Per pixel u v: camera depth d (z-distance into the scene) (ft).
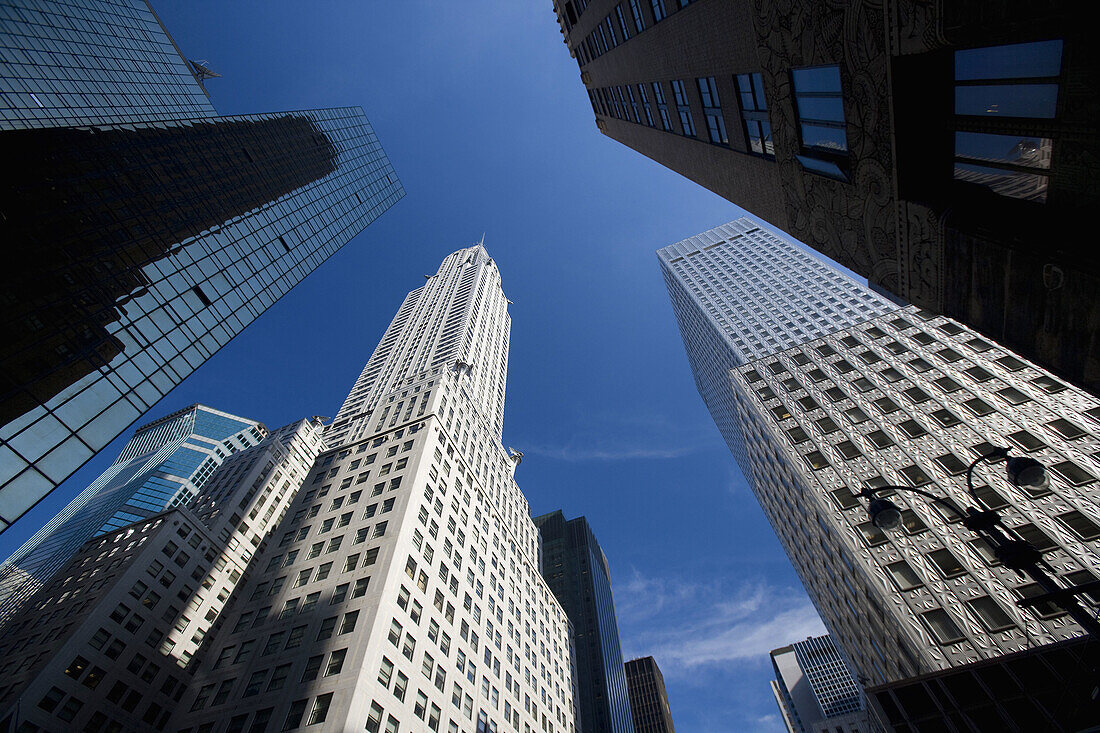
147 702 176.14
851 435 146.61
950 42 38.09
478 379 336.29
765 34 65.05
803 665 497.05
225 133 204.33
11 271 94.68
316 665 122.72
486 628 183.42
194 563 221.46
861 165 54.95
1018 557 25.14
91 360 100.94
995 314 44.37
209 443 469.57
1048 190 37.24
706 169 110.52
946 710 79.05
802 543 182.80
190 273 143.84
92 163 130.82
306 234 228.63
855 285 333.62
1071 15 30.04
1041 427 120.57
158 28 280.72
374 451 214.90
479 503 234.79
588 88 182.60
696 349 440.86
